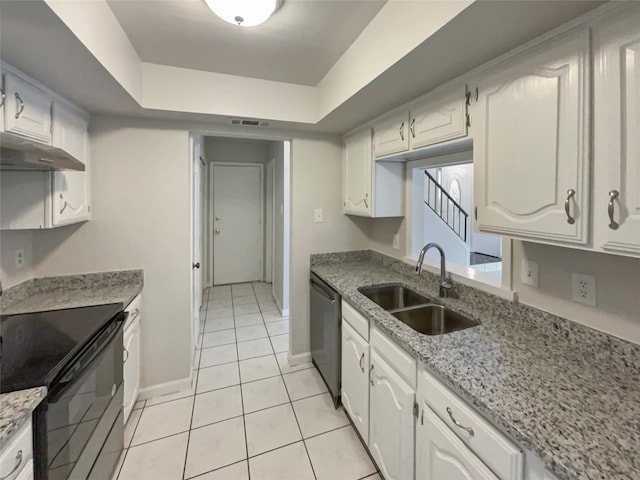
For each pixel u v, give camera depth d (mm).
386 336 1456
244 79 2072
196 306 2945
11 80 1287
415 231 2262
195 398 2201
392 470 1390
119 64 1479
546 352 1132
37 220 1528
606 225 825
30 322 1436
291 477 1567
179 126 2186
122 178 2074
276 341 3113
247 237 5109
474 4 891
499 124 1147
